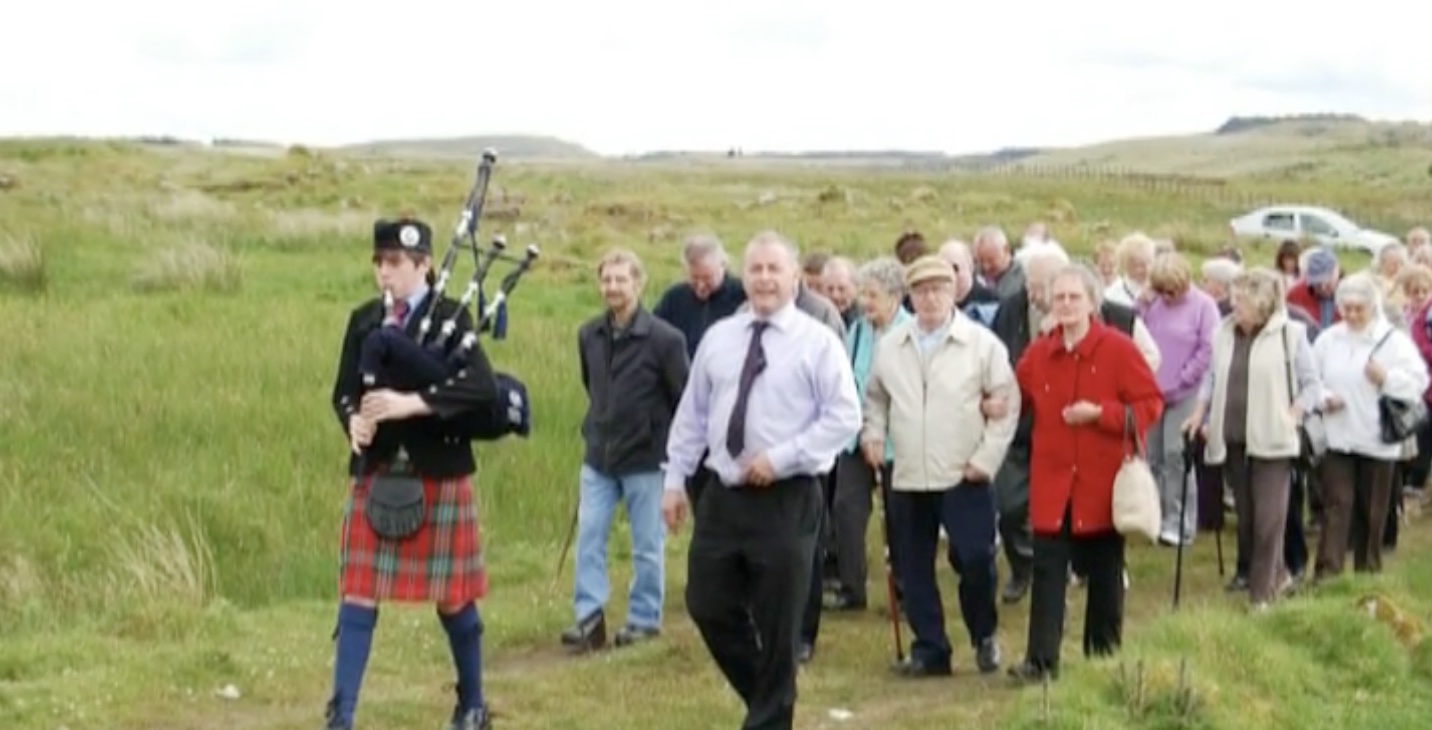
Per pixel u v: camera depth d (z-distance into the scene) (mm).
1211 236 47844
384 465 8992
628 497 11992
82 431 15914
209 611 12000
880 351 11141
